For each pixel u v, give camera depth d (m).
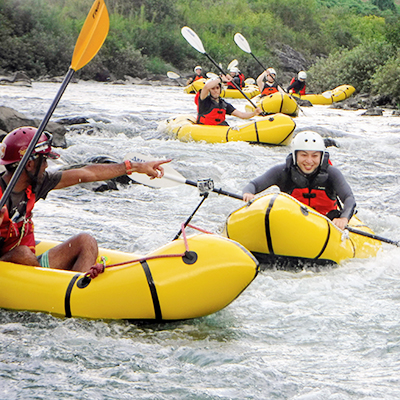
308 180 13.66
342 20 128.75
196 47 27.00
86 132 30.44
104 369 7.82
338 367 8.05
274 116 28.19
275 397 7.20
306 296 10.84
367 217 17.12
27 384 7.35
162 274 8.98
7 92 51.97
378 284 11.55
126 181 20.58
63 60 79.81
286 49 107.31
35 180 9.39
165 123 31.02
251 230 12.40
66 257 10.01
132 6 98.81
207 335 9.07
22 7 80.00
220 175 22.02
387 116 48.41
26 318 9.23
